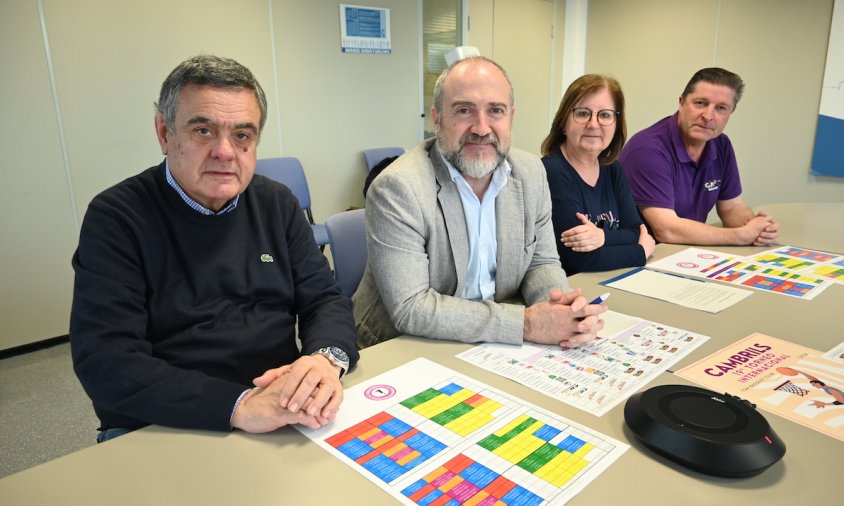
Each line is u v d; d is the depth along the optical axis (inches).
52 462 27.4
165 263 41.2
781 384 34.1
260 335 43.8
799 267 61.9
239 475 26.2
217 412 30.4
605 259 62.8
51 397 89.0
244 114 40.0
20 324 106.3
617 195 74.9
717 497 24.1
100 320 36.2
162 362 35.1
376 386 35.0
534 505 23.6
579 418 30.8
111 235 38.3
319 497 24.4
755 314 47.4
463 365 38.3
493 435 29.1
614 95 68.6
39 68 100.6
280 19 133.0
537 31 196.2
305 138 144.6
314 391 31.4
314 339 40.4
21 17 97.0
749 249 71.4
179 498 24.5
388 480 25.5
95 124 109.2
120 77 110.8
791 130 152.1
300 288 47.9
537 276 56.0
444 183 52.0
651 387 32.4
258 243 45.7
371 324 56.2
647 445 27.4
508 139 52.1
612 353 39.8
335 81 147.0
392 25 155.8
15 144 100.3
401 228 48.1
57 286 110.0
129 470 26.7
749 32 155.3
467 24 173.3
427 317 43.5
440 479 25.5
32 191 103.7
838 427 29.3
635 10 184.2
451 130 50.4
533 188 57.1
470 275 55.3
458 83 49.6
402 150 162.9
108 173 112.8
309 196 137.8
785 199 157.2
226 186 40.8
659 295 53.3
